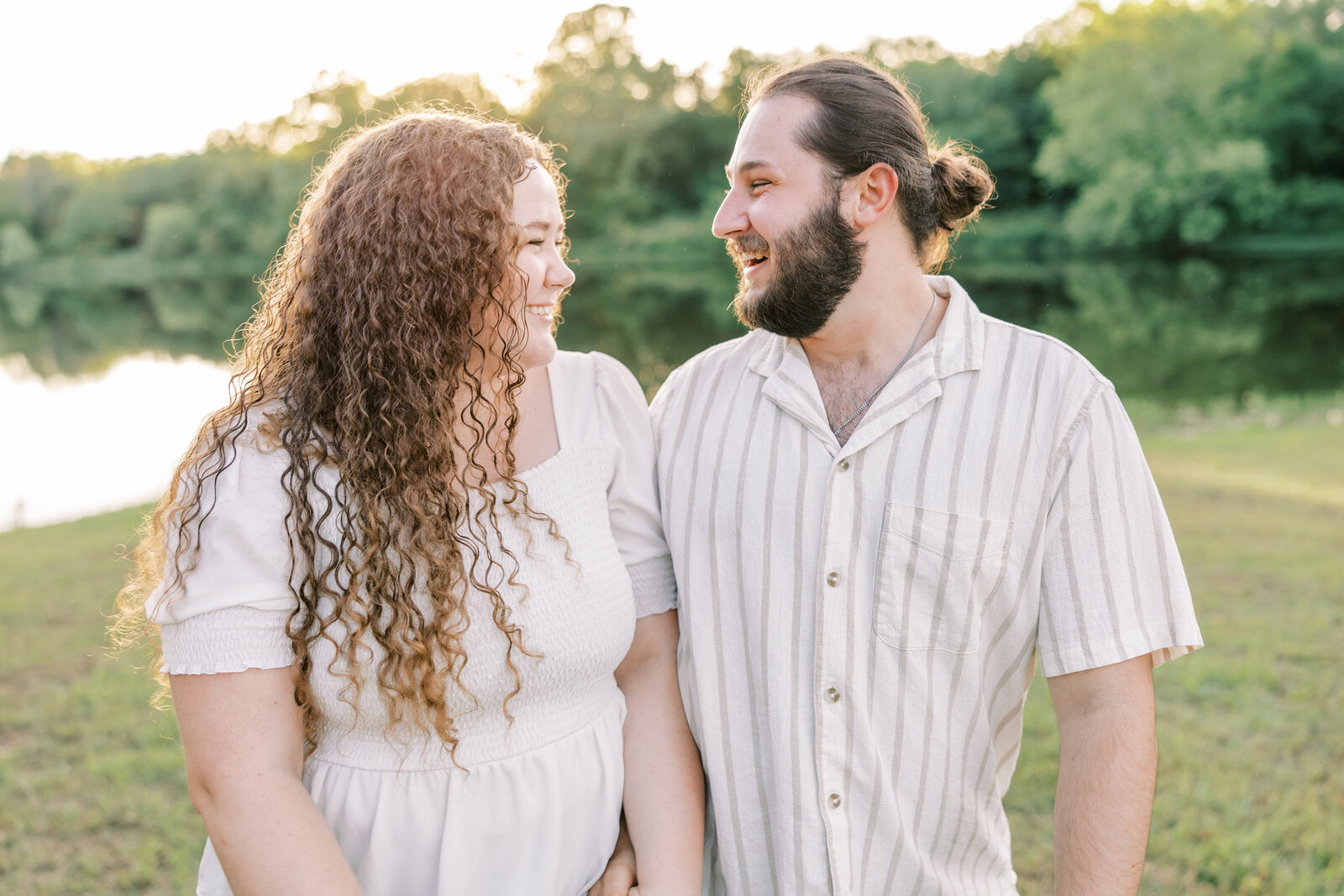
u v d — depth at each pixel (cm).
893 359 146
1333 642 441
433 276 128
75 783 363
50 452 1191
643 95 4822
